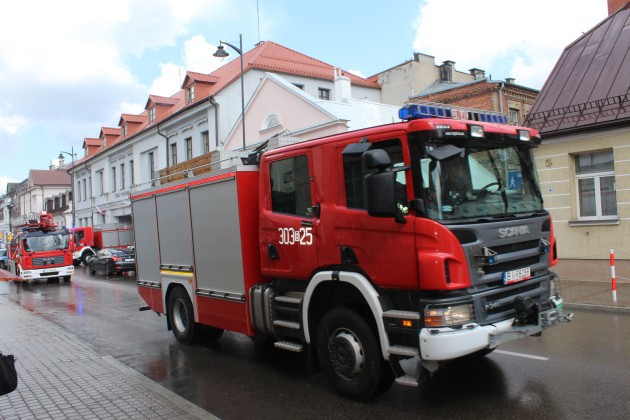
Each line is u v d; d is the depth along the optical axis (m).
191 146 28.83
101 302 14.03
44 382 5.82
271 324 5.86
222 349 7.52
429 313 4.18
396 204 4.35
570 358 6.11
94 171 46.75
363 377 4.84
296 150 5.52
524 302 4.53
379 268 4.59
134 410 4.83
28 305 14.01
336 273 4.98
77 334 9.27
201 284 7.12
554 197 12.86
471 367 5.87
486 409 4.62
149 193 8.59
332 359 5.14
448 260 4.18
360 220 4.75
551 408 4.57
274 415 4.79
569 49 14.50
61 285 20.64
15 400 5.20
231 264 6.43
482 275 4.37
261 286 6.06
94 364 6.62
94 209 46.72
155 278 8.50
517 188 5.10
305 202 5.43
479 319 4.30
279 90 19.19
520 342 6.95
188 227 7.36
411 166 4.37
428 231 4.23
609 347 6.57
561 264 12.81
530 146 5.34
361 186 4.79
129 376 6.00
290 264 5.62
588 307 9.35
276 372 6.21
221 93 25.55
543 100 13.58
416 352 4.28
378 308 4.58
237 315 6.39
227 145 22.50
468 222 4.38
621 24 13.70
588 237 12.27
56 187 72.62
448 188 4.43
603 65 12.99
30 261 21.16
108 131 43.94
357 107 18.52
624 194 11.57
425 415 4.56
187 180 7.38
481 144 4.82
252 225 6.29
